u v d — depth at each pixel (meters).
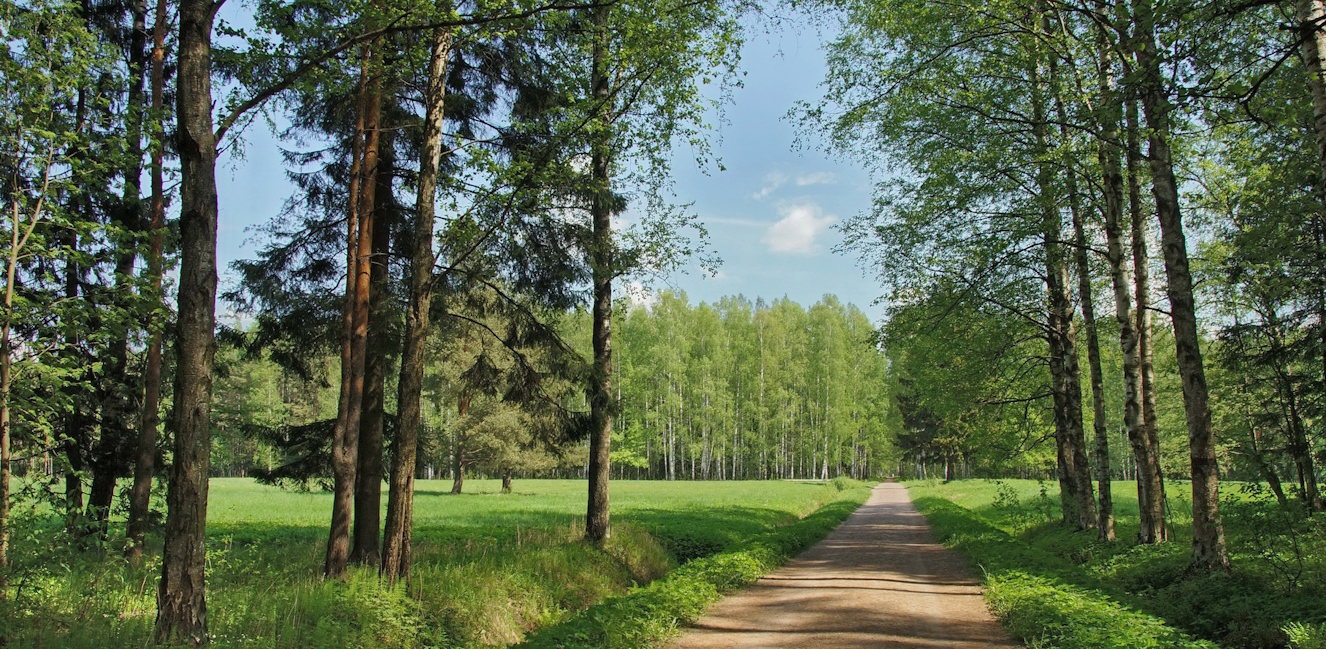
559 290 13.59
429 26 7.30
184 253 6.45
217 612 7.34
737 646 7.73
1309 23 6.43
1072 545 16.33
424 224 10.17
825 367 65.75
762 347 68.75
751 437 68.12
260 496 36.88
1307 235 12.48
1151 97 9.86
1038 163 13.29
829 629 8.48
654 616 8.53
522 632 9.39
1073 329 20.11
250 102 6.95
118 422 13.67
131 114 9.99
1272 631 7.28
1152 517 13.59
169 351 13.74
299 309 12.09
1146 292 13.84
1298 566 9.23
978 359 20.80
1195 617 8.52
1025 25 12.71
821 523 23.88
